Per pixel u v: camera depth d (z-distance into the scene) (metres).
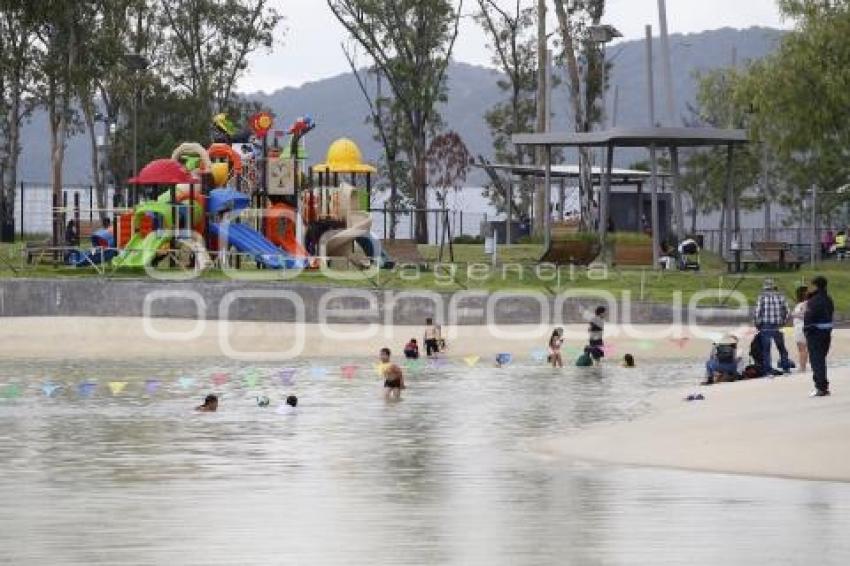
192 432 54.06
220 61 193.38
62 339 90.56
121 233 112.94
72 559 30.61
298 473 43.72
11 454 47.97
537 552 31.27
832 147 134.38
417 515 36.06
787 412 53.19
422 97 180.62
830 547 31.64
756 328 75.00
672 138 117.12
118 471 44.12
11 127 162.62
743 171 189.62
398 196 198.62
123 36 181.12
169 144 182.75
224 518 35.66
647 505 37.31
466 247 145.88
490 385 71.88
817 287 57.00
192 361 83.62
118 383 68.88
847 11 130.00
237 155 118.81
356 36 181.25
